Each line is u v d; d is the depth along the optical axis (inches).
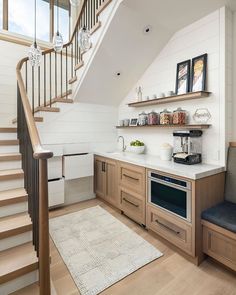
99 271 70.7
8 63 134.5
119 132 155.4
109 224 105.0
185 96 94.4
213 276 68.6
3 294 54.5
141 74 130.6
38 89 137.6
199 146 95.0
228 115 86.8
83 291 62.3
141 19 93.4
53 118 125.1
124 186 112.3
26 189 78.2
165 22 97.0
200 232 74.7
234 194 81.7
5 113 134.6
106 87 132.0
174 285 64.7
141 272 70.6
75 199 138.4
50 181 119.5
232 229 64.7
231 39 87.4
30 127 58.1
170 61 110.8
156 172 89.3
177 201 80.0
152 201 92.4
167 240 85.6
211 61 89.8
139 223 103.7
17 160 91.0
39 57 84.2
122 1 83.2
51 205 119.6
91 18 113.3
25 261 57.4
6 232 61.8
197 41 95.9
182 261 76.5
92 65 111.5
